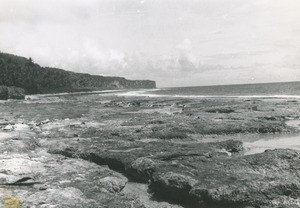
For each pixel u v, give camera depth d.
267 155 17.09
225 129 29.50
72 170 17.27
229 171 15.52
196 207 13.49
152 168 16.30
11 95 86.75
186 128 29.41
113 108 55.00
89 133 28.05
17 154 20.03
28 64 151.88
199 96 100.12
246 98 74.56
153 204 13.90
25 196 13.10
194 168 15.98
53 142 23.89
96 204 12.55
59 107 56.81
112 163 19.00
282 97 75.62
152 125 31.55
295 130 29.98
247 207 12.95
